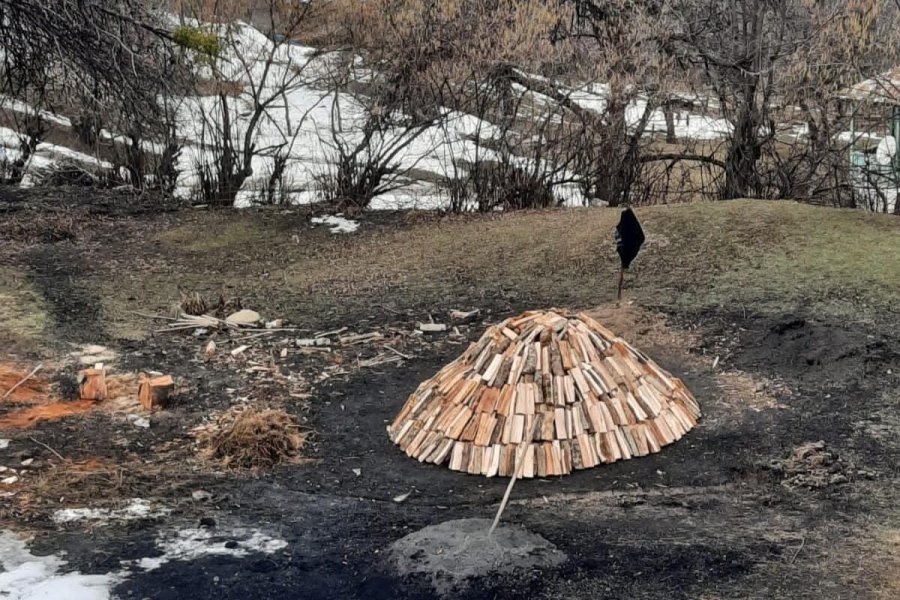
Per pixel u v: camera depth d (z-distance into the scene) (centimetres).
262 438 614
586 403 592
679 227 1057
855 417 646
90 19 1090
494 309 911
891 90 1349
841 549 460
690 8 1467
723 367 750
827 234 1007
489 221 1197
